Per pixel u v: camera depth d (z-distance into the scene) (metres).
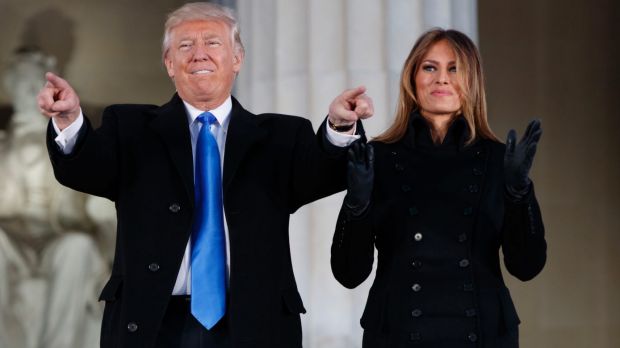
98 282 28.58
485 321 15.55
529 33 29.91
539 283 29.25
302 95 22.83
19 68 29.30
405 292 15.72
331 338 21.81
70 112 13.86
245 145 14.96
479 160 16.30
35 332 27.98
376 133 22.53
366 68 22.67
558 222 29.56
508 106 29.72
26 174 28.75
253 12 23.52
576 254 29.48
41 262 28.36
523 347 29.05
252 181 14.93
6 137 29.08
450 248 15.80
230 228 14.59
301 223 22.34
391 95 22.67
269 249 14.71
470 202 16.02
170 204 14.71
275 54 23.08
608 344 29.34
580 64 30.00
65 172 14.25
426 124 16.48
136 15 29.97
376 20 22.80
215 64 15.04
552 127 29.81
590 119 29.94
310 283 22.05
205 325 14.31
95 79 29.75
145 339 14.17
